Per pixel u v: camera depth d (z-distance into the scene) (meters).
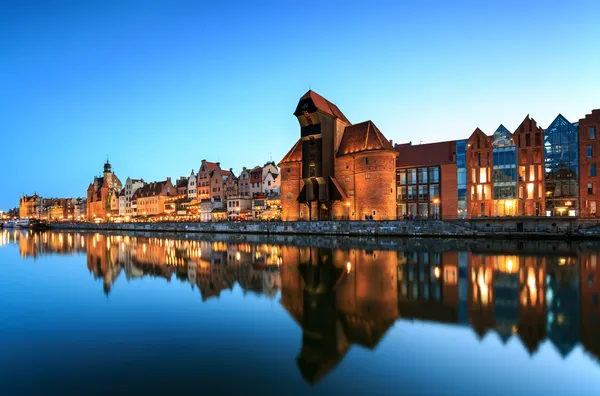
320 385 10.38
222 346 13.38
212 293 21.95
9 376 11.16
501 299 19.55
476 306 18.14
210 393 10.07
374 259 35.53
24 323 16.41
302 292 21.75
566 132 67.31
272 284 24.30
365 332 14.62
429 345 13.19
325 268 30.55
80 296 21.75
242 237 74.44
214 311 17.95
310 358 12.25
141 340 14.13
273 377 10.95
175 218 136.50
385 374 11.08
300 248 48.09
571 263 31.72
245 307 18.58
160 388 10.38
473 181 73.19
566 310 17.30
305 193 81.25
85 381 10.84
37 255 46.03
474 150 73.38
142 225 119.31
